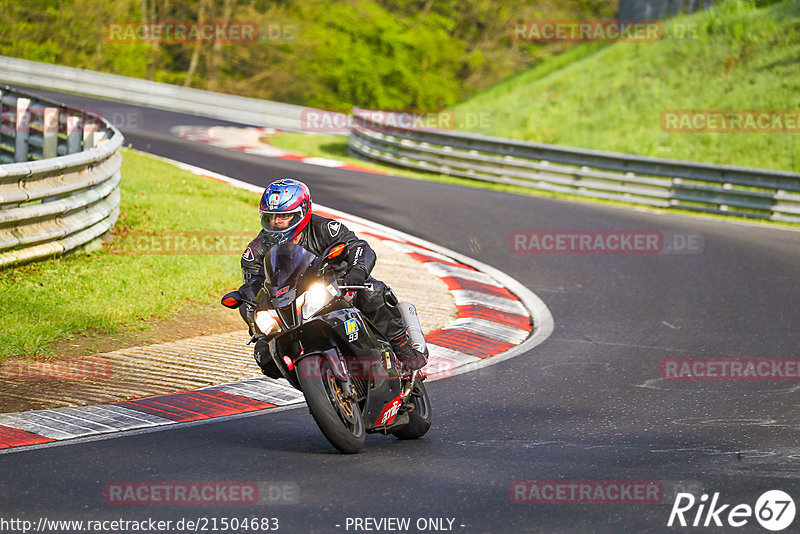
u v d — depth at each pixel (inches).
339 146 4409.5
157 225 1881.2
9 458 779.4
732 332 1461.6
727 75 4357.8
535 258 2062.0
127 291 1409.9
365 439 903.1
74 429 876.6
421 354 877.8
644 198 3021.7
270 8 7691.9
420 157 3543.3
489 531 624.7
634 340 1398.9
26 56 6850.4
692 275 1939.0
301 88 7623.0
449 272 1847.9
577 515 658.2
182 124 4638.3
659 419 971.3
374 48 7672.2
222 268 1621.6
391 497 693.3
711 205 2915.8
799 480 748.0
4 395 983.0
